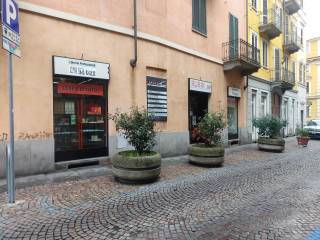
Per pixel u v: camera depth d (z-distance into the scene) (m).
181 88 12.79
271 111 22.62
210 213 5.28
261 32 20.59
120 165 7.30
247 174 8.80
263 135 15.55
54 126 8.77
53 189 6.66
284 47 25.25
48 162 8.36
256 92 20.08
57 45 8.55
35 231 4.43
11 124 5.52
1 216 4.99
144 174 7.30
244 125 18.11
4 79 7.57
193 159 10.20
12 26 5.43
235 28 17.23
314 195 6.49
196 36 13.77
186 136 12.91
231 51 16.52
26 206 5.49
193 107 14.32
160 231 4.47
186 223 4.80
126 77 10.38
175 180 7.87
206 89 14.34
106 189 6.79
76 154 9.22
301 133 18.17
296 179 8.12
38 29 8.16
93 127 9.70
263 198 6.24
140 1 10.91
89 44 9.30
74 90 9.18
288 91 26.83
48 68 8.38
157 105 11.52
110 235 4.32
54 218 4.95
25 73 7.92
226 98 16.17
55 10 8.47
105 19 9.73
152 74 11.38
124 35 10.30
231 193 6.61
